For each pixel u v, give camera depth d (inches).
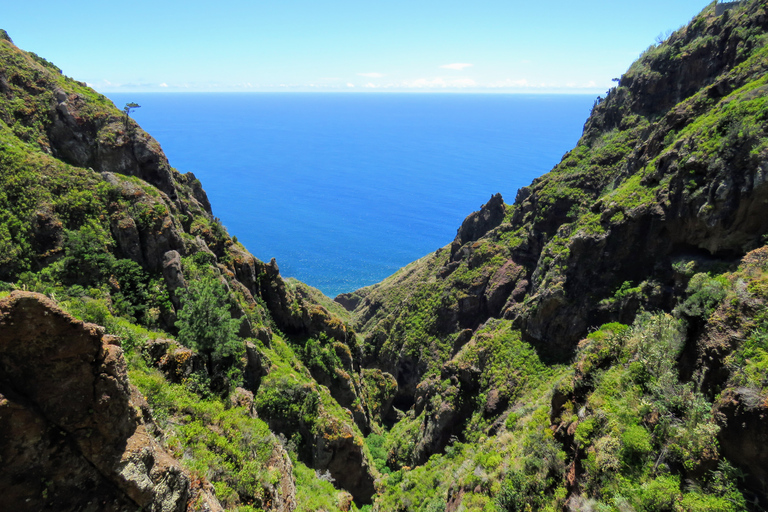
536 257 2876.5
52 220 1585.9
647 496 562.3
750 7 2241.6
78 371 398.6
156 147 2400.3
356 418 2551.7
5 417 349.1
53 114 2082.9
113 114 2314.2
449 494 1312.7
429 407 2364.7
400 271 6387.8
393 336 3811.5
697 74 2508.6
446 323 3267.7
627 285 1648.6
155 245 1779.0
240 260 2447.1
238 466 817.5
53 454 380.2
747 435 515.5
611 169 2674.7
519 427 1360.7
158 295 1669.5
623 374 816.3
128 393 456.8
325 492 1389.0
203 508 556.4
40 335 374.3
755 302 648.4
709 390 635.5
